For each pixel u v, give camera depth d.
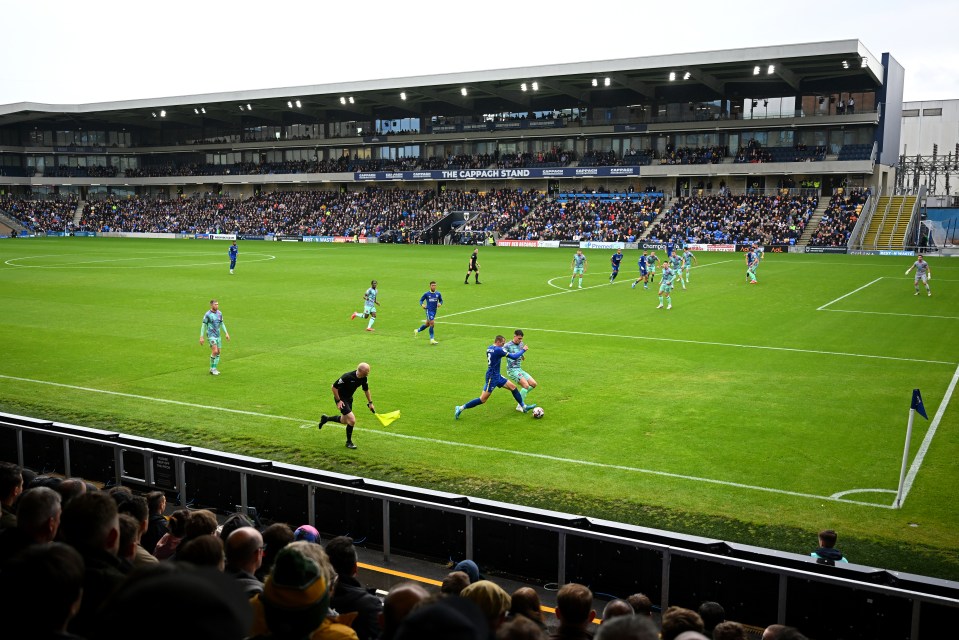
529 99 95.88
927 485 14.42
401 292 43.28
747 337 29.58
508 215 93.00
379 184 107.88
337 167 106.81
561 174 92.06
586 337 29.61
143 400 20.17
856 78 80.44
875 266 60.16
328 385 21.89
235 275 52.19
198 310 35.88
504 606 4.57
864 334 30.23
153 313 34.88
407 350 26.97
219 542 4.92
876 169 81.06
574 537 9.98
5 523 6.71
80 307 36.59
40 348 26.84
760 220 80.00
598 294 42.94
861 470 15.18
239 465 12.52
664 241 80.50
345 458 15.81
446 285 46.97
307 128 110.44
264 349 27.00
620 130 90.00
